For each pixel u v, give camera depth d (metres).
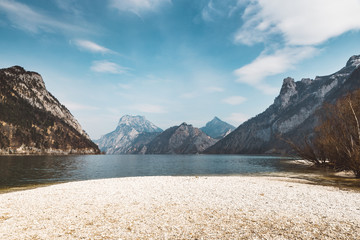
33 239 9.76
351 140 34.06
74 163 96.25
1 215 13.52
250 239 9.54
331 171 45.56
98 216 13.16
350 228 10.77
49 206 15.63
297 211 13.77
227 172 53.44
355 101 35.97
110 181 28.45
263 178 32.22
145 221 12.14
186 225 11.42
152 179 29.98
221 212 13.69
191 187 22.73
